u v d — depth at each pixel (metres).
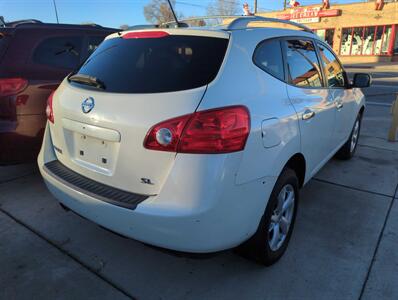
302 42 3.15
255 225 2.25
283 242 2.74
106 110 2.16
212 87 2.02
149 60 2.29
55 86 3.81
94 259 2.75
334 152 4.05
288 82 2.68
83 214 2.34
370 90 12.25
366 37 29.38
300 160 2.90
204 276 2.56
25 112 3.61
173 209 1.94
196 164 1.90
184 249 1.99
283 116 2.41
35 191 3.90
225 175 1.95
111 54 2.54
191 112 1.92
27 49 3.76
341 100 3.85
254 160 2.12
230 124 1.96
